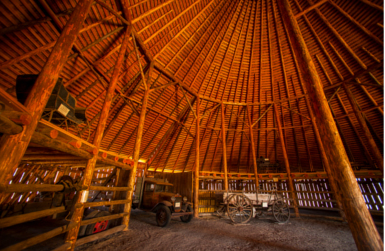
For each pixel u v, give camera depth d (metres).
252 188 12.88
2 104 1.99
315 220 7.56
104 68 7.48
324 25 8.96
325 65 9.98
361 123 9.37
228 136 12.95
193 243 4.19
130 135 10.30
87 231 4.05
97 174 9.27
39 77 2.73
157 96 9.92
